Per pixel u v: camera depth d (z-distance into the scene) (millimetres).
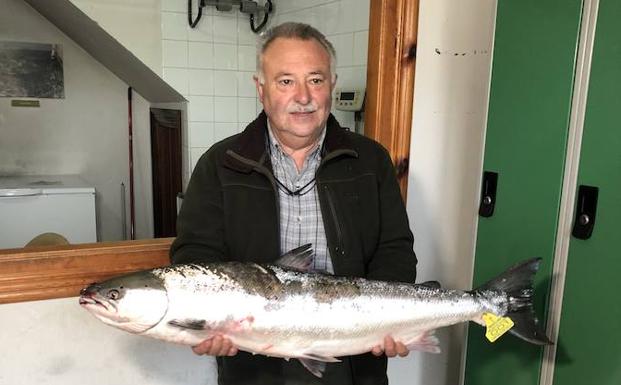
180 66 3121
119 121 3807
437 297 1146
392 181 1326
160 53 3053
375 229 1283
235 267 1052
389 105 1810
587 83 1188
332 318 1072
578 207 1226
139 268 1524
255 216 1205
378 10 1766
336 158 1251
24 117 3549
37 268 1412
